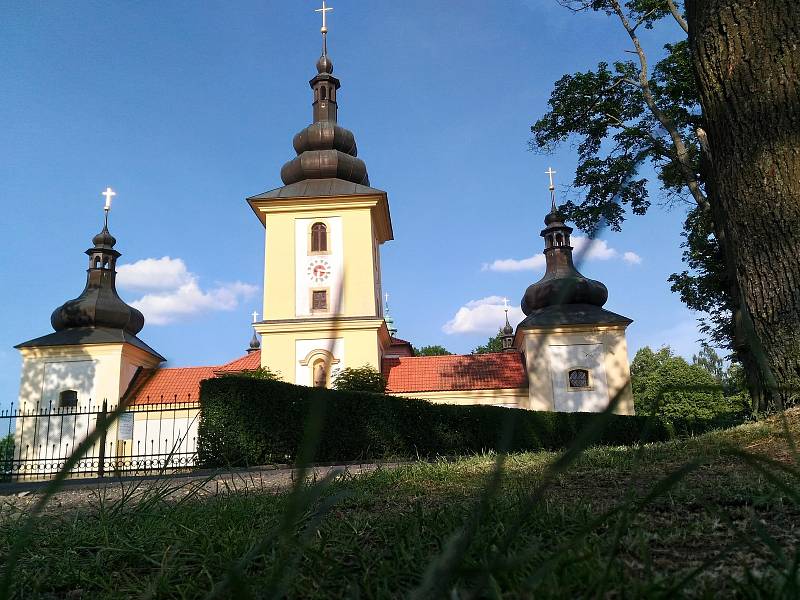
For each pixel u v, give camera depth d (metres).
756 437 5.57
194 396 31.75
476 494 3.87
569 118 21.73
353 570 2.03
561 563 1.62
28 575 2.35
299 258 30.33
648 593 1.41
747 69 7.42
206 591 1.95
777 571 1.54
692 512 2.78
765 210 7.18
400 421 17.06
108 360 32.66
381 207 32.03
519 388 31.59
